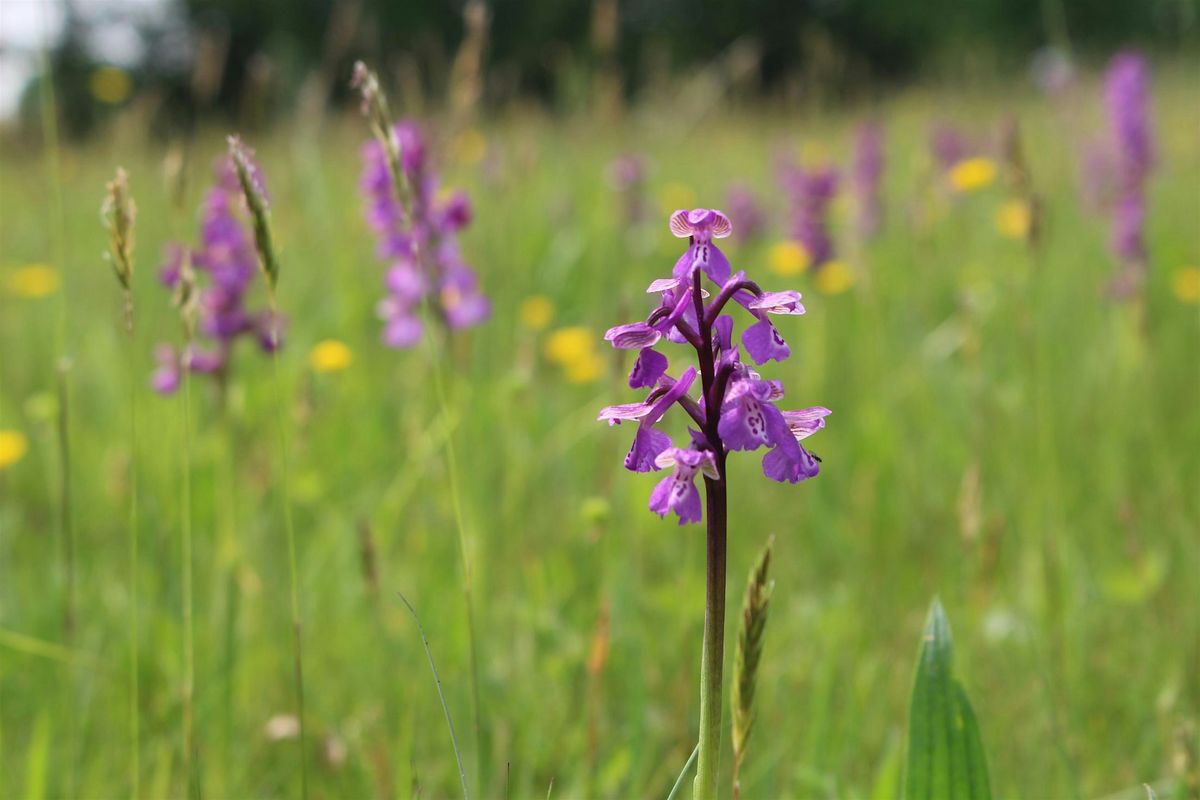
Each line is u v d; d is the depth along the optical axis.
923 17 36.62
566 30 32.69
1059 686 3.14
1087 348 6.07
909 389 5.79
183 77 31.00
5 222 9.84
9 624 3.77
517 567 4.22
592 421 4.73
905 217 8.48
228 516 3.78
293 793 3.09
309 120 7.61
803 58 36.94
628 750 3.00
